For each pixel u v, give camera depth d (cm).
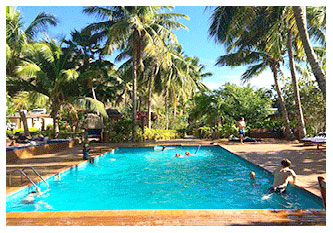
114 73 2452
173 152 1465
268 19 1269
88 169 975
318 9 1387
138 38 1906
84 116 2225
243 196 599
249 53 1817
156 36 1822
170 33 1917
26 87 1798
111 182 767
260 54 1814
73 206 550
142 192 655
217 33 1293
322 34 1579
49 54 1764
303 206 509
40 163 967
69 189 684
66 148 1548
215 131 2086
